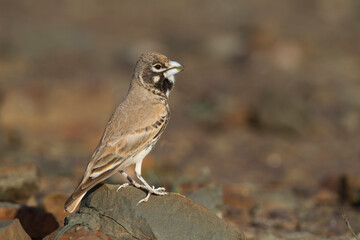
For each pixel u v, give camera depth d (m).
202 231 7.70
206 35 35.97
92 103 21.94
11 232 7.67
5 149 17.41
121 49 34.16
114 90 25.09
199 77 28.66
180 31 38.69
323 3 44.00
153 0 49.59
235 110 22.17
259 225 11.44
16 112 20.91
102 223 7.82
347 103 23.80
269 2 46.91
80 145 19.17
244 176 16.44
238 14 43.50
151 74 8.94
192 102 24.39
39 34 35.91
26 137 18.83
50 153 17.58
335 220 12.14
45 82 22.62
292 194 14.16
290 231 11.05
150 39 36.53
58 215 10.06
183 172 15.92
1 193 10.42
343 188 14.23
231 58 32.03
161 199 7.92
